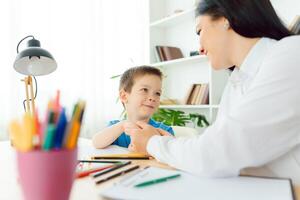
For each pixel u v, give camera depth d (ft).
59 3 7.72
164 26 9.00
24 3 7.23
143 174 1.83
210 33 2.42
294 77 1.87
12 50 6.96
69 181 1.17
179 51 8.65
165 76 8.11
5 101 6.91
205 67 7.95
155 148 2.20
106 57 8.61
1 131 6.84
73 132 1.16
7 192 1.52
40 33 7.42
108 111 8.52
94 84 8.18
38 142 1.12
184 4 8.64
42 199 1.12
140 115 4.11
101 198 1.43
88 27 8.14
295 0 6.00
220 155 1.79
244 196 1.45
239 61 2.48
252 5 2.24
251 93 1.92
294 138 1.86
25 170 1.11
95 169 1.93
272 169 2.13
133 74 4.29
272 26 2.29
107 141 3.16
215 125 1.97
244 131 1.78
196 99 7.57
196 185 1.64
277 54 2.02
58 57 7.65
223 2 2.25
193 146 1.92
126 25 8.96
